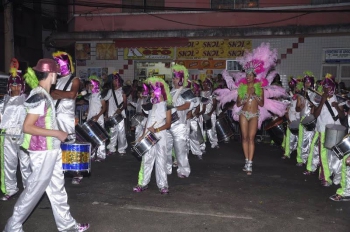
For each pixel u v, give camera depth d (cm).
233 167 752
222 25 1455
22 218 365
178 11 1486
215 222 451
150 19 1518
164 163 556
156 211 486
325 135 555
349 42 1310
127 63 1528
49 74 364
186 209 495
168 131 650
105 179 645
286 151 832
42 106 350
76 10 1577
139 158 560
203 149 887
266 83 712
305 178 665
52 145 364
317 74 1357
